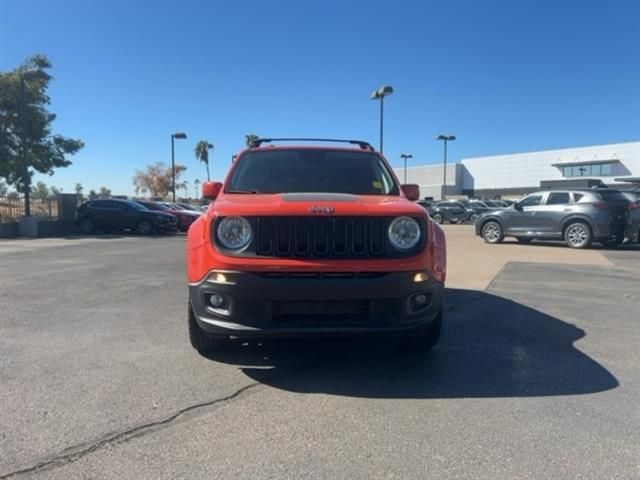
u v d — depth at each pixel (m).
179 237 21.91
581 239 15.62
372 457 3.11
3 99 25.55
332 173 5.48
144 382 4.26
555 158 73.56
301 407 3.81
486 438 3.35
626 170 66.44
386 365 4.71
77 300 7.50
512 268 11.02
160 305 7.16
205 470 2.95
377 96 26.83
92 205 24.59
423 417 3.66
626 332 5.88
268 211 4.10
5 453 3.11
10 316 6.49
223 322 4.15
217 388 4.15
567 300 7.63
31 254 13.97
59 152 28.30
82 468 2.96
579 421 3.60
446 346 5.30
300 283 4.02
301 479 2.87
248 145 6.06
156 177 82.00
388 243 4.16
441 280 4.45
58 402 3.85
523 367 4.69
